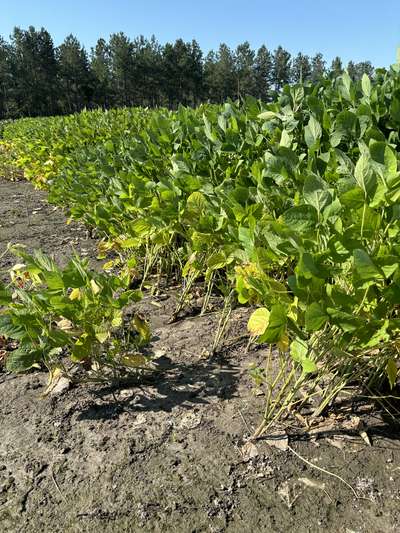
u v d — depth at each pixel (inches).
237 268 81.7
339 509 68.2
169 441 82.0
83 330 87.8
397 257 59.1
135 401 93.0
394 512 67.2
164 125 164.2
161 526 67.2
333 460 76.2
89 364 93.2
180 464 77.1
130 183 146.1
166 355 109.0
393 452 77.0
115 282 92.3
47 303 88.3
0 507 71.4
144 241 133.4
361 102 121.3
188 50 2950.3
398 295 62.4
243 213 91.9
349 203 64.3
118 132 326.6
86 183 190.1
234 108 156.1
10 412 92.0
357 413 85.7
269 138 133.2
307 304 65.8
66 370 97.0
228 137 129.9
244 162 126.6
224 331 117.0
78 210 180.4
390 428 82.1
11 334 83.1
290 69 3046.3
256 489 72.1
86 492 73.1
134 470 76.6
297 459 76.8
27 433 86.0
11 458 80.4
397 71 145.7
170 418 87.6
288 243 67.2
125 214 149.6
